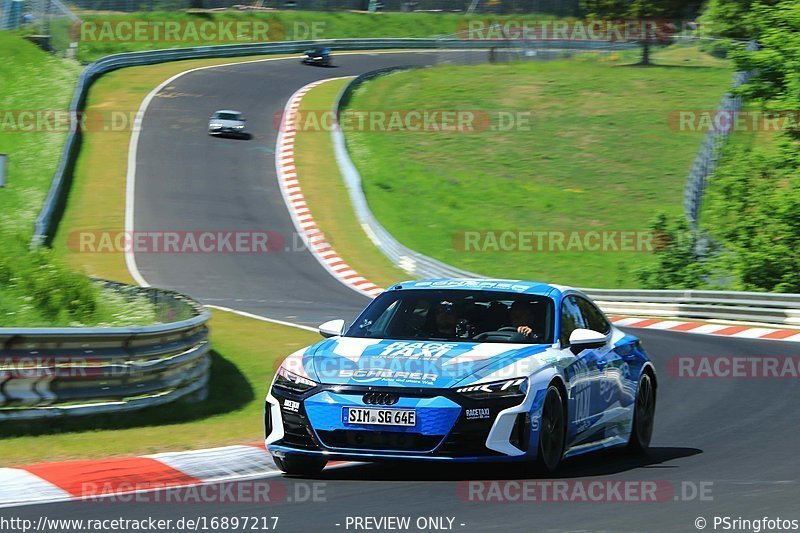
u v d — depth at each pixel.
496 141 184.12
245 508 21.86
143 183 145.62
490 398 24.27
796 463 29.08
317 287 104.38
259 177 154.25
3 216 119.25
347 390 24.58
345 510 21.58
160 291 54.34
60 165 138.62
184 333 39.50
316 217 136.75
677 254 107.25
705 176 117.50
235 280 105.94
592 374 28.00
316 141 174.62
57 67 186.25
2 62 177.25
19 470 26.02
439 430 23.98
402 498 22.89
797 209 95.81
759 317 83.88
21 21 193.50
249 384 46.62
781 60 103.12
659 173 168.12
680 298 89.56
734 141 153.50
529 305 28.17
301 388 25.17
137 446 30.25
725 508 22.22
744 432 35.94
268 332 66.31
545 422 25.33
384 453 24.22
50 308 48.28
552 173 167.75
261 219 135.12
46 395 32.66
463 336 27.33
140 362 35.81
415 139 184.38
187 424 35.16
